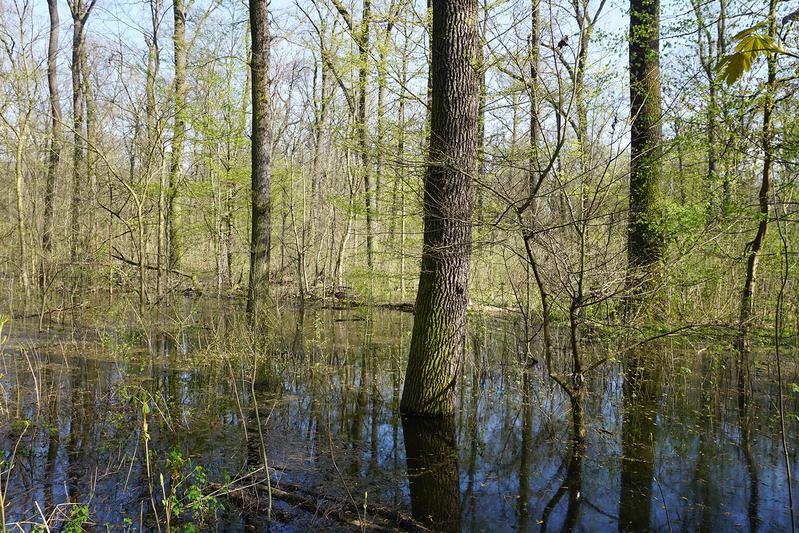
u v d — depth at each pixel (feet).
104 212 52.49
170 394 23.44
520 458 17.89
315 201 63.05
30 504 13.80
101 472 15.71
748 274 28.07
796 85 22.65
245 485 15.16
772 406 22.66
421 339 20.74
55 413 20.39
